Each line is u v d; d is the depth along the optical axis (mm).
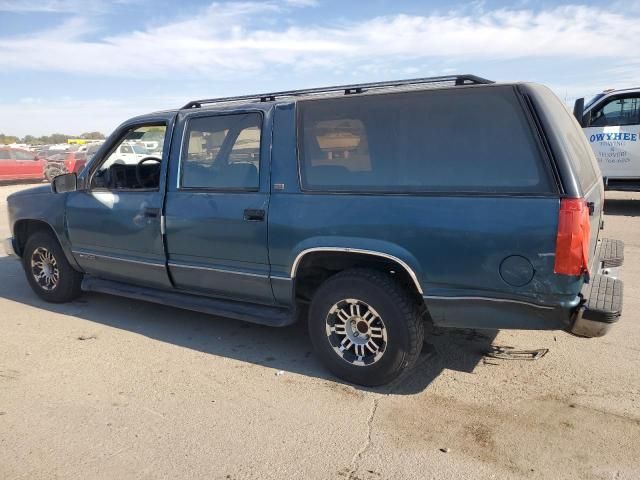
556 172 3107
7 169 22609
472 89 3387
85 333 4988
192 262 4508
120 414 3510
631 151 10625
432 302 3475
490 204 3236
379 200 3570
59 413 3529
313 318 3961
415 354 3672
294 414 3486
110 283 5371
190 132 4523
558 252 3070
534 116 3191
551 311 3182
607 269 4094
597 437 3154
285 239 3908
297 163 3924
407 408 3535
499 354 4324
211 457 3035
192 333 4953
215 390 3830
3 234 10562
